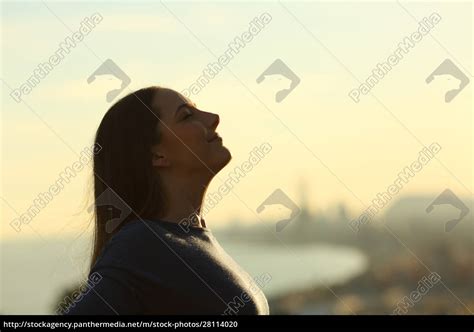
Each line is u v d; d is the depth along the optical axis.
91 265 3.79
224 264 3.58
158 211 3.71
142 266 3.37
